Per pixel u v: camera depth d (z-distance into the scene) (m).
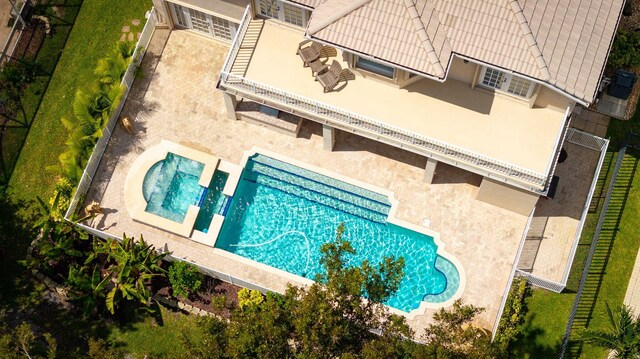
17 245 45.38
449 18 38.38
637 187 45.84
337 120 41.97
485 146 41.03
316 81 42.50
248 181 45.59
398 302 43.41
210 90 46.97
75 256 44.38
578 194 45.50
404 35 38.41
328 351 37.16
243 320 37.09
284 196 45.41
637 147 46.19
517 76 38.50
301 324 35.81
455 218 44.62
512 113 41.59
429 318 42.88
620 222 45.34
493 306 43.22
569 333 43.41
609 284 44.47
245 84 42.25
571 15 38.41
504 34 38.09
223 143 45.97
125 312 44.00
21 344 40.53
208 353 36.69
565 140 46.09
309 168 45.50
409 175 45.41
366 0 38.59
